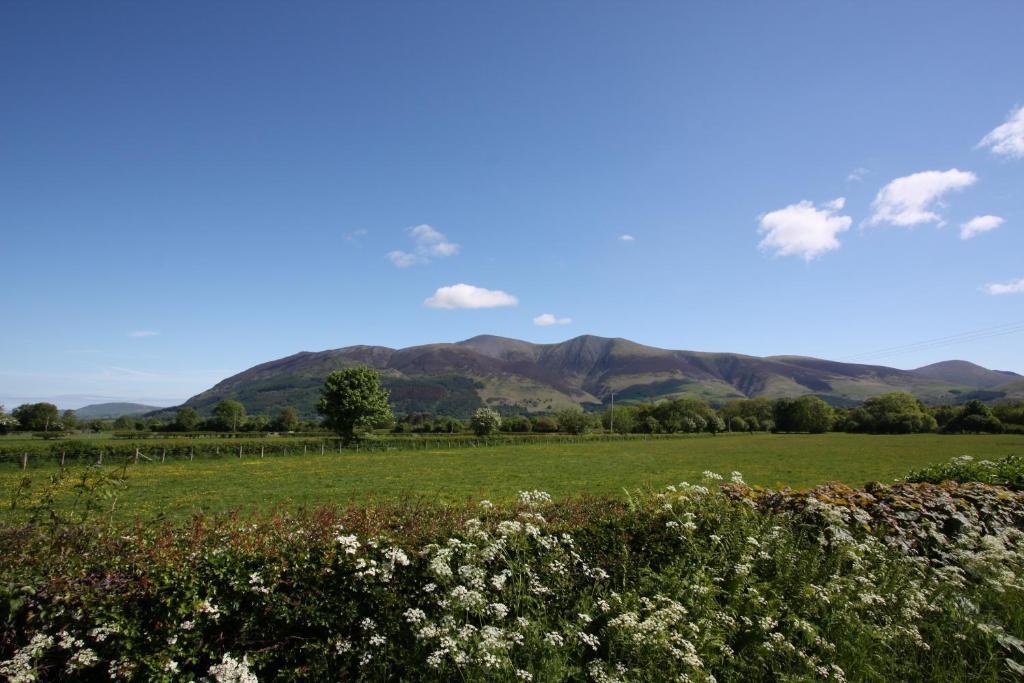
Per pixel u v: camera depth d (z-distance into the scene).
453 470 36.56
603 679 4.00
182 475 33.03
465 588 4.74
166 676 4.00
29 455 36.22
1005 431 97.31
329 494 24.06
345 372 71.44
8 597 4.07
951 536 8.02
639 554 5.82
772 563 5.92
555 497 23.31
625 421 113.31
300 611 4.46
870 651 4.79
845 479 30.36
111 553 4.76
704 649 4.45
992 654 4.69
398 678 4.39
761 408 149.38
